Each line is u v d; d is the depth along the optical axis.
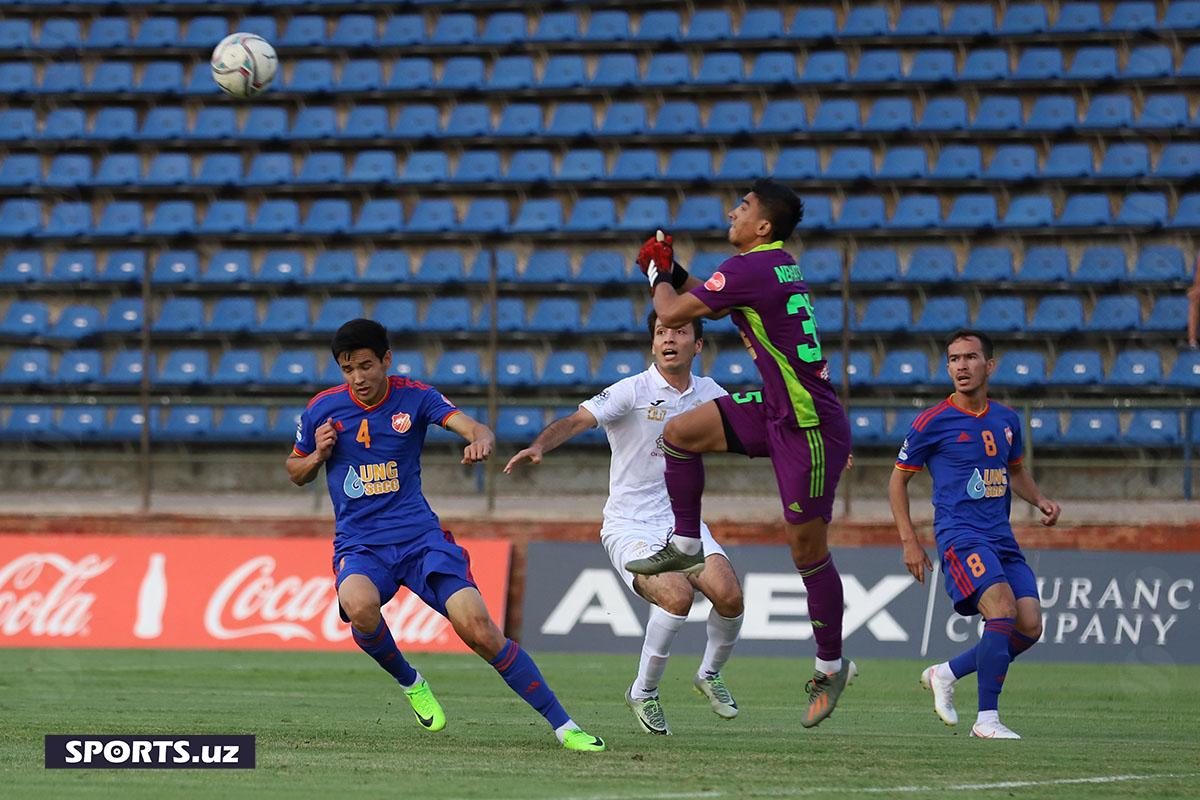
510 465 26.53
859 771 21.81
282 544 49.75
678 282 24.20
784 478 22.77
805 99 78.25
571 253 73.00
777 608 47.34
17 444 66.44
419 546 24.20
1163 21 77.38
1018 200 71.50
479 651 23.70
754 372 65.06
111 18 84.50
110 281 72.38
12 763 22.53
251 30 83.44
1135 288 67.25
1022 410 53.34
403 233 73.62
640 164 75.94
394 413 24.30
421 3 83.88
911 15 79.75
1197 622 45.44
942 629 46.31
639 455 28.53
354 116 79.69
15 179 77.81
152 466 65.62
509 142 77.50
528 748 24.33
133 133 79.69
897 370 65.19
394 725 28.45
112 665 43.22
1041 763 23.31
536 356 68.81
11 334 70.69
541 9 83.56
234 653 46.97
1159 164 72.00
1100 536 49.44
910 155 73.94
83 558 49.97
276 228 75.00
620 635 48.09
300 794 19.27
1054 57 76.69
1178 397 63.25
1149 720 32.19
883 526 49.94
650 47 81.00
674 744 25.44
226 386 68.00
